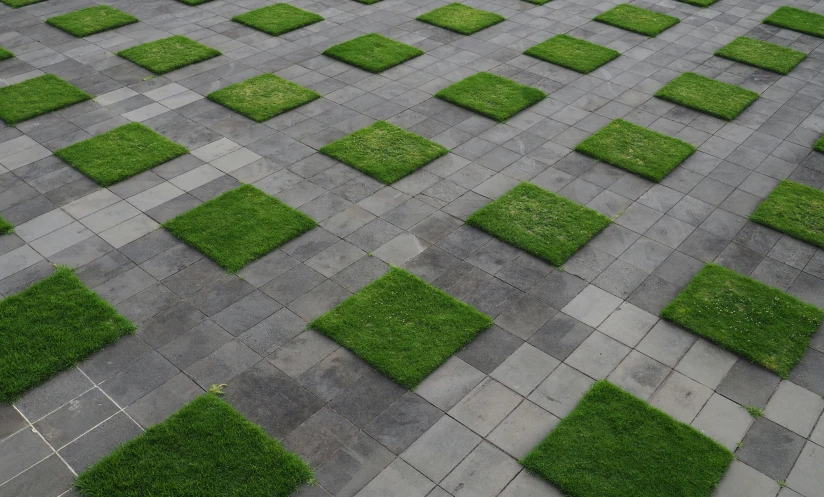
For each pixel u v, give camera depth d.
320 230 10.86
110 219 11.02
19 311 9.12
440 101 14.55
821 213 11.30
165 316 9.25
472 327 9.08
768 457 7.61
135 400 8.12
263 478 7.23
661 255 10.48
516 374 8.55
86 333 8.84
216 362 8.62
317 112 14.07
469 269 10.16
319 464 7.47
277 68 15.79
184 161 12.48
